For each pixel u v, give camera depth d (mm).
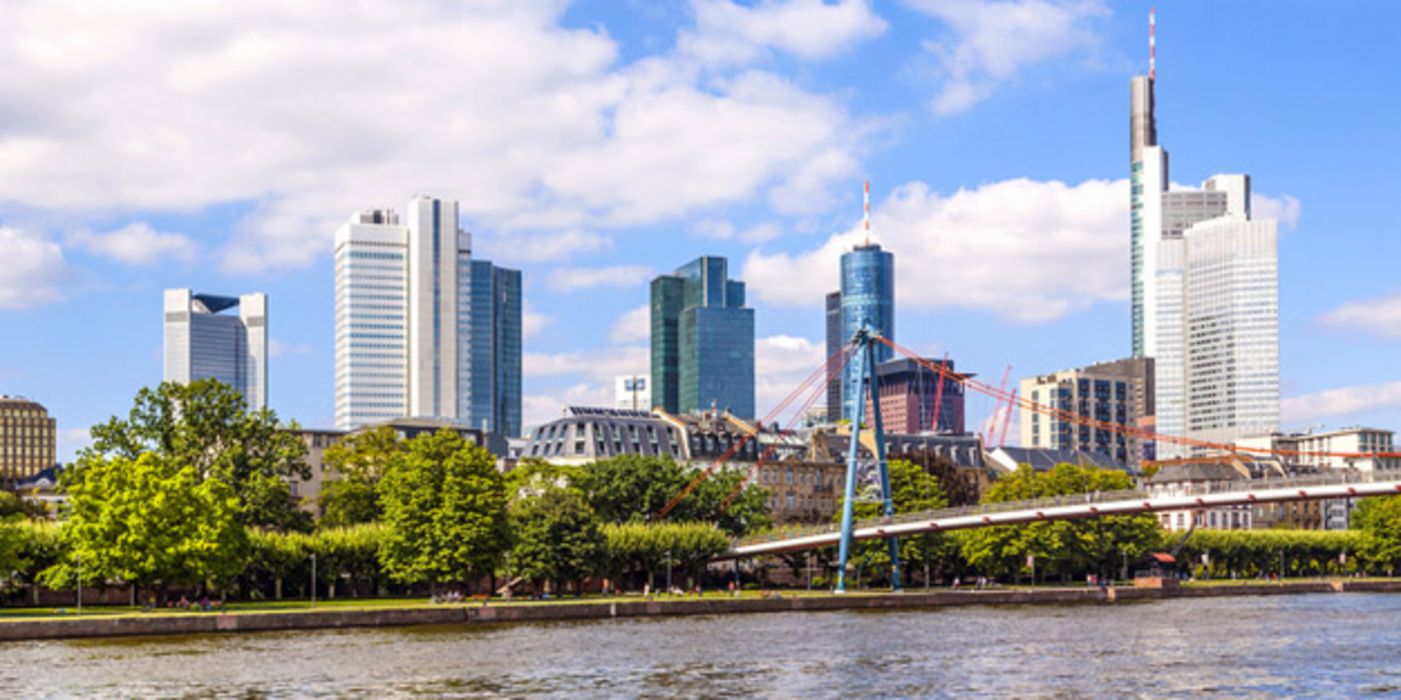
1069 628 159875
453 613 165625
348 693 108000
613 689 110062
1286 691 109500
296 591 199375
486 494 184625
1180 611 190750
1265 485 188250
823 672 119375
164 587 173000
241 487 196625
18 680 113375
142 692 108062
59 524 182375
